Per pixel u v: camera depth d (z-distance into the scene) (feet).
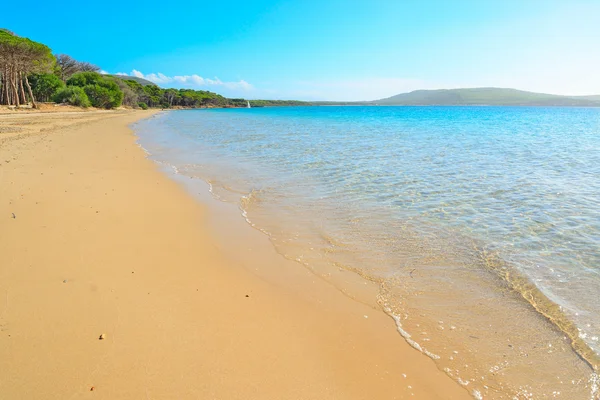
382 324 12.34
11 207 22.52
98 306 12.50
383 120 155.84
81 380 9.21
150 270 15.47
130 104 314.76
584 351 10.80
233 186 31.40
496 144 62.90
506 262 16.49
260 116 205.98
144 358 10.10
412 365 10.41
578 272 15.42
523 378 9.89
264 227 21.49
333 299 13.85
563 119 169.68
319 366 10.23
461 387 9.62
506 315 12.66
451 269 16.03
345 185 31.30
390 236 19.86
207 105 531.91
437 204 25.44
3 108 138.72
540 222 21.53
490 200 26.35
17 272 14.56
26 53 143.74
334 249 18.33
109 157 44.62
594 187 29.96
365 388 9.50
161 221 21.85
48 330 11.08
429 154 49.47
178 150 54.49
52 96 198.18
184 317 12.19
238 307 13.04
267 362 10.26
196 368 9.84
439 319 12.57
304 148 56.18
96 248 17.31
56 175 32.09
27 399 8.55
